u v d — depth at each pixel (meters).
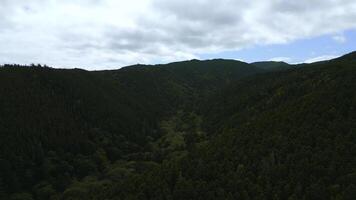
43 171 111.62
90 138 141.62
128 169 118.75
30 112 133.75
